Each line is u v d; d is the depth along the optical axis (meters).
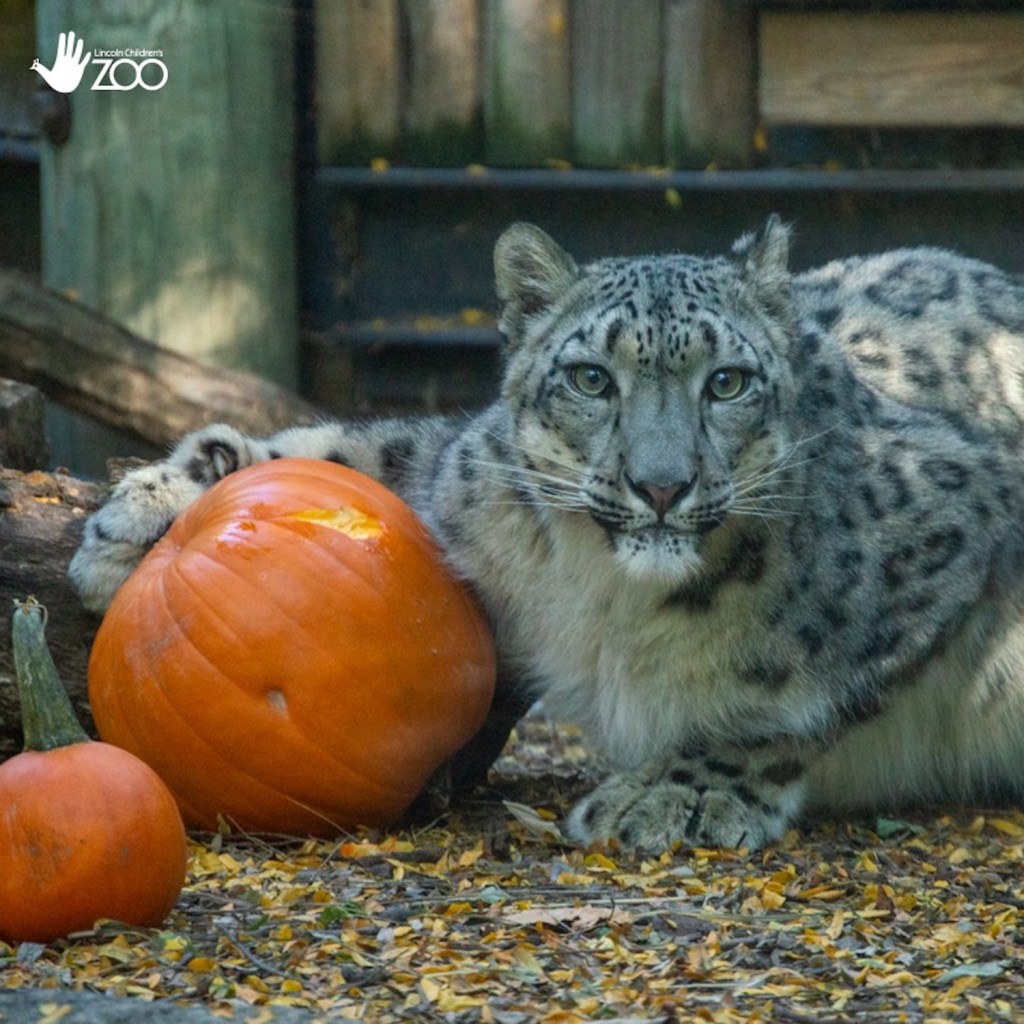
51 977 6.28
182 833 7.07
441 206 16.20
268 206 15.63
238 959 6.61
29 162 16.66
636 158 15.57
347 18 15.60
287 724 8.36
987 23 15.12
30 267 17.02
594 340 8.40
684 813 8.74
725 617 8.77
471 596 9.23
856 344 10.17
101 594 9.38
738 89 15.46
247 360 15.60
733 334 8.44
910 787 9.98
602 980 6.41
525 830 8.89
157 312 15.39
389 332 15.97
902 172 15.43
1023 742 10.00
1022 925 7.25
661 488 8.08
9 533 9.46
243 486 8.86
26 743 7.02
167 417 14.60
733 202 15.96
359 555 8.58
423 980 6.30
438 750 8.78
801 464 8.84
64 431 15.53
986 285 10.89
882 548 9.07
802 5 15.23
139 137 15.27
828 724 9.08
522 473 8.77
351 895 7.54
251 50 15.38
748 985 6.42
